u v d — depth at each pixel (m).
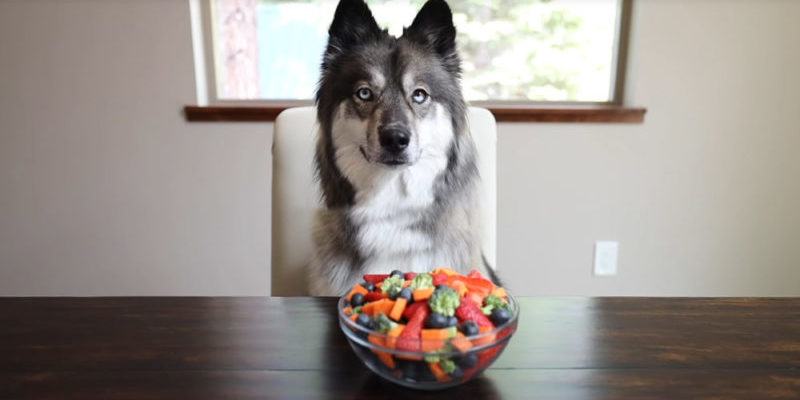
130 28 1.84
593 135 1.93
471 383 0.68
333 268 1.23
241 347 0.77
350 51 1.24
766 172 1.99
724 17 1.84
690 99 1.91
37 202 2.00
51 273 2.08
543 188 1.98
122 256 2.06
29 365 0.72
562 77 2.01
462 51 1.96
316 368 0.72
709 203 2.02
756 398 0.65
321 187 1.26
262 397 0.65
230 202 2.00
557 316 0.88
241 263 2.07
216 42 1.96
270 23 1.97
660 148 1.96
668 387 0.67
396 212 1.22
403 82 1.21
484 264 1.26
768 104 1.92
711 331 0.82
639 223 2.04
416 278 0.69
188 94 1.90
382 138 1.16
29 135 1.93
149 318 0.87
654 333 0.82
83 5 1.82
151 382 0.68
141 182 1.98
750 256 2.08
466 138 1.29
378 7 1.91
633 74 1.91
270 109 1.89
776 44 1.87
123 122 1.92
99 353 0.75
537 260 2.05
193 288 2.10
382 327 0.61
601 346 0.78
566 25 1.96
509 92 2.01
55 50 1.86
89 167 1.97
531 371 0.71
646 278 2.10
